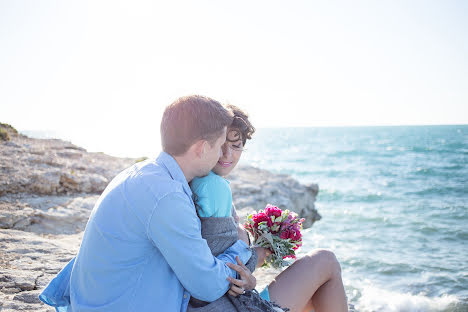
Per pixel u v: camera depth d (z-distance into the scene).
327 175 35.12
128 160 12.77
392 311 6.27
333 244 10.77
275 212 2.11
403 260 9.06
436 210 16.33
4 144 10.56
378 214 15.65
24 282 3.08
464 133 136.25
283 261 2.04
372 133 165.75
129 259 1.54
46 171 7.75
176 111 1.67
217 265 1.62
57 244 4.42
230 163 2.00
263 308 1.77
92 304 1.55
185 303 1.63
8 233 4.75
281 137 146.12
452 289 7.16
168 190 1.54
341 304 2.14
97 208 1.62
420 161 46.59
